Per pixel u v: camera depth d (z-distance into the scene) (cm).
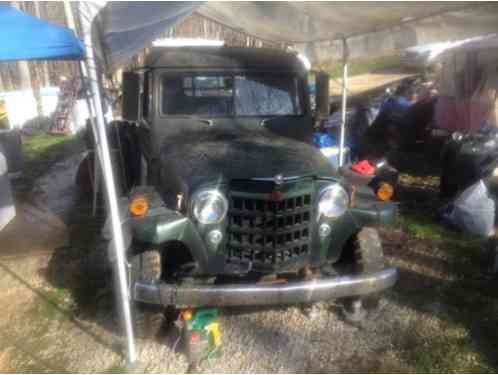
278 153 345
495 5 355
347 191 319
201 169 315
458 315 361
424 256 456
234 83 425
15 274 441
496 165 558
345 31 492
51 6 1541
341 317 363
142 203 302
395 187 596
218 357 319
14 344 339
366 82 1842
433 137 914
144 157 452
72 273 438
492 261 433
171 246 333
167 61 421
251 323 359
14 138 802
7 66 1652
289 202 303
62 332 351
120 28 295
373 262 333
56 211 614
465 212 495
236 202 304
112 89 648
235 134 397
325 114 444
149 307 322
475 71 810
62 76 1602
